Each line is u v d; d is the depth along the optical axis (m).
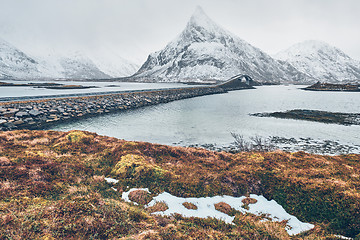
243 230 8.18
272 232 8.02
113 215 7.88
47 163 12.66
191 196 11.30
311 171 13.23
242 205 10.78
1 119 36.44
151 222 8.13
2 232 6.10
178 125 42.53
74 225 6.90
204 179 12.80
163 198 10.84
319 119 47.66
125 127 40.41
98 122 44.28
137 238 6.68
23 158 12.98
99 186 11.58
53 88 107.50
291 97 104.62
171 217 8.77
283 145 29.97
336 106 69.12
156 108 66.19
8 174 10.28
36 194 9.13
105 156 16.27
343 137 34.03
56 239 6.26
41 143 18.08
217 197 11.43
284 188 11.60
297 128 39.94
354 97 103.12
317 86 171.88
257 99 94.81
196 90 123.31
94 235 6.66
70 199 8.68
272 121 46.44
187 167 14.88
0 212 7.07
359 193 9.80
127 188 11.73
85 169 13.45
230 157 17.91
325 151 27.48
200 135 35.19
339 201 9.59
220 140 32.38
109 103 61.38
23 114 39.88
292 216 9.88
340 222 8.77
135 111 59.59
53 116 43.88
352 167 14.56
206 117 51.28
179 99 95.56
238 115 53.91
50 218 7.13
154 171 13.06
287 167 14.47
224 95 119.62
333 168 14.02
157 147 18.08
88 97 62.28
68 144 17.88
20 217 6.96
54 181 10.84
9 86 118.94
